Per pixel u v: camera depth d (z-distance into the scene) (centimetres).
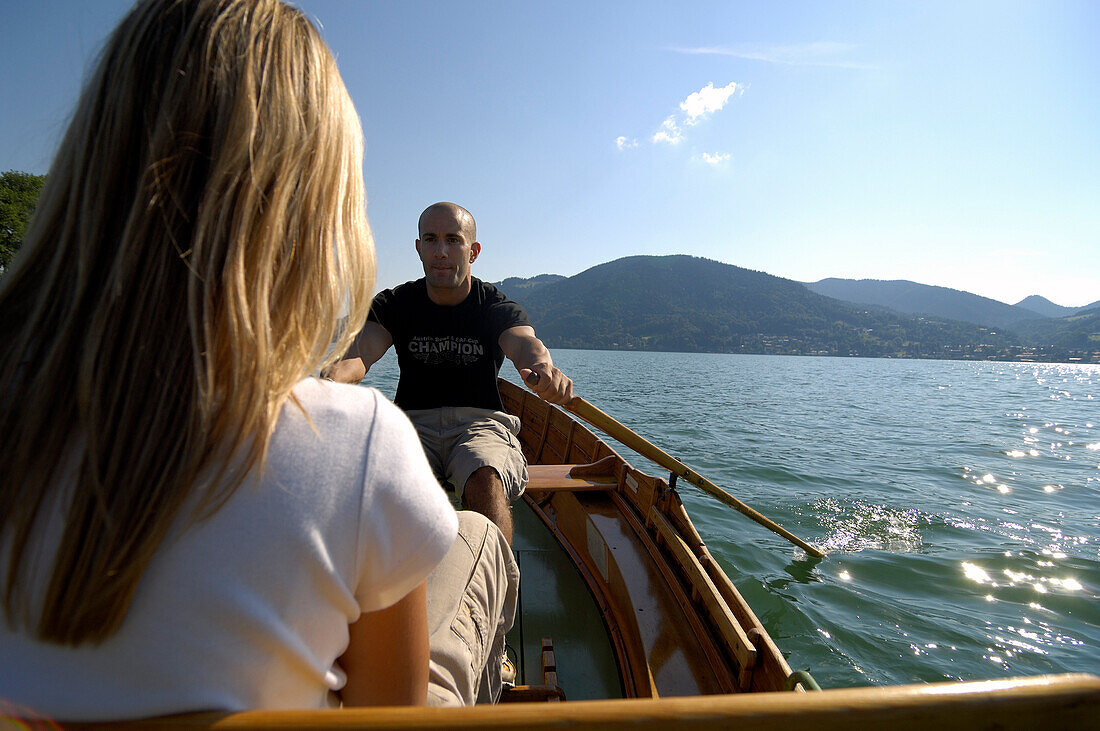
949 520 604
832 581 446
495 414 264
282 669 53
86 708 48
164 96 50
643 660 190
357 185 64
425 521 58
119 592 46
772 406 1933
